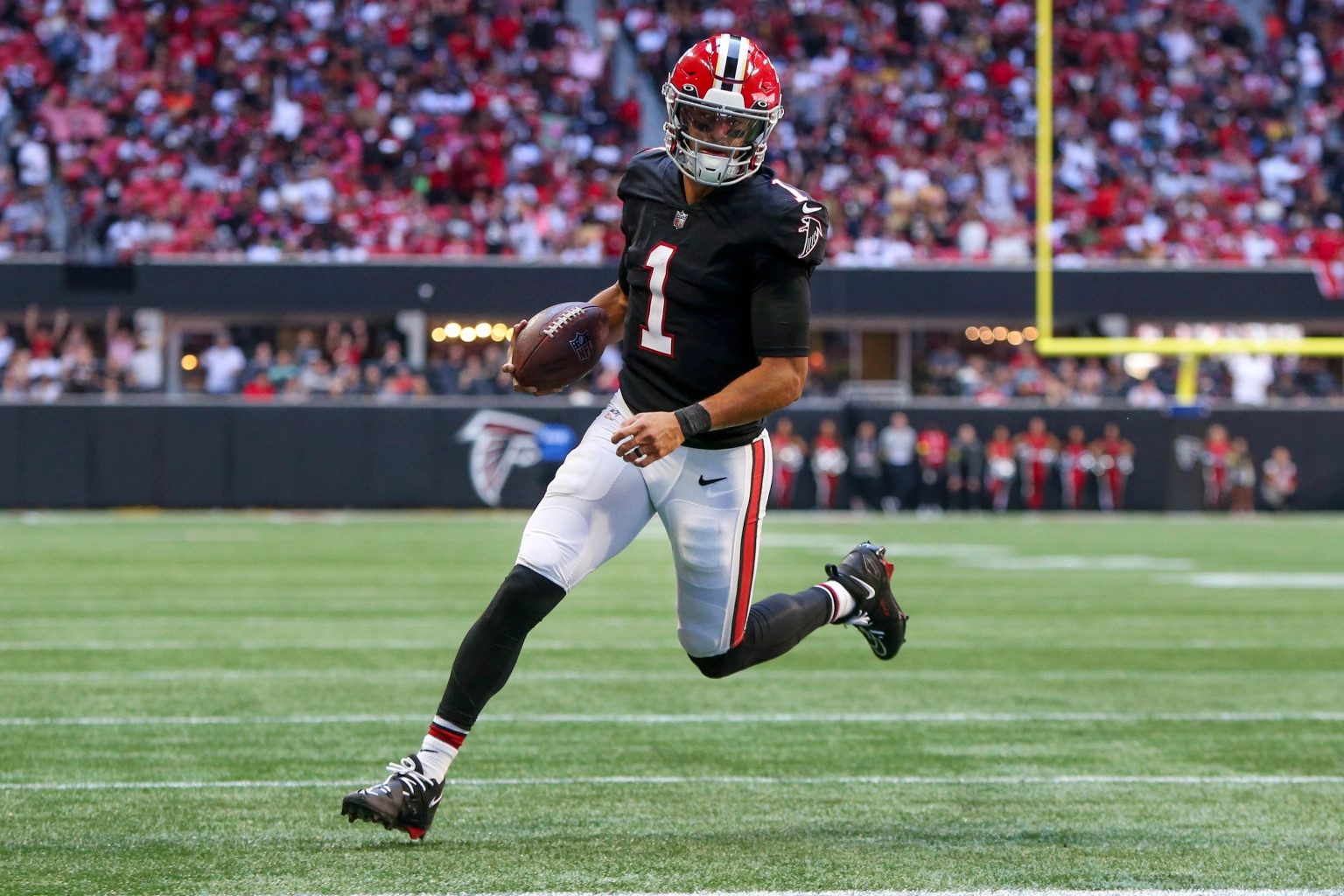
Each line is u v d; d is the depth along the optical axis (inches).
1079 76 3221.0
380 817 419.2
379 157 2918.3
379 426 2527.1
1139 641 960.9
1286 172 3157.0
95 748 588.4
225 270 2613.2
